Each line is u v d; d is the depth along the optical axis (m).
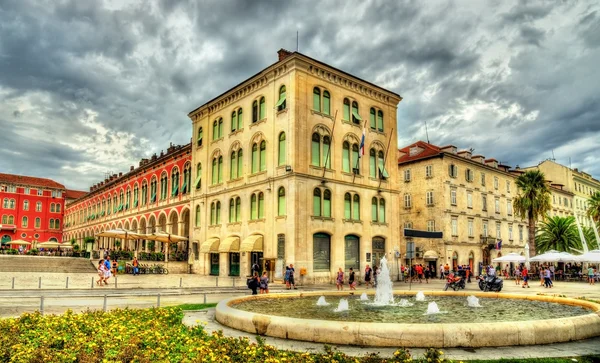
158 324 12.18
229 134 44.47
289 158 36.28
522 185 54.75
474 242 56.66
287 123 37.06
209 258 45.06
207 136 48.03
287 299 19.91
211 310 17.34
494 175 63.12
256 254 39.03
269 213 37.72
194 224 48.44
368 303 18.92
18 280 31.12
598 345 10.62
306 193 36.22
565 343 10.83
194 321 14.41
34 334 10.41
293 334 11.09
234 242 40.62
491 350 10.02
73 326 11.27
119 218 72.56
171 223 55.56
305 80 37.75
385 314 15.43
